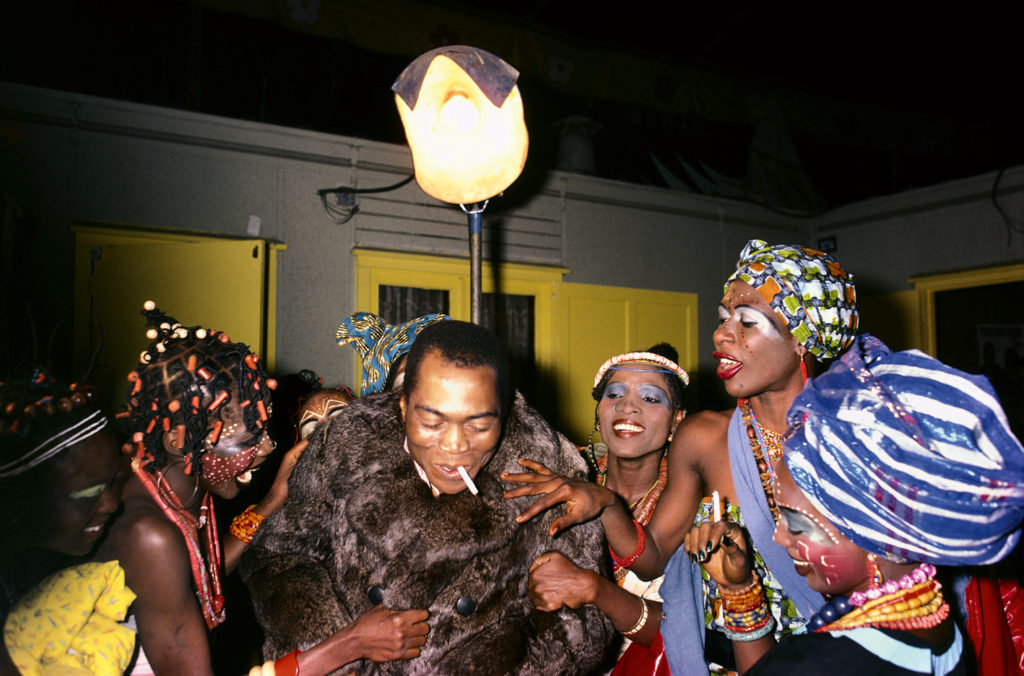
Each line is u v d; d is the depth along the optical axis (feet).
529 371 20.58
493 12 21.83
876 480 3.16
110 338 14.82
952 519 3.05
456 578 4.37
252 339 15.39
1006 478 3.01
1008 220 20.24
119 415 4.34
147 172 15.72
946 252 21.61
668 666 4.97
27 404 3.72
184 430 4.22
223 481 4.52
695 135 25.86
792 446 3.46
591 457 7.18
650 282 22.47
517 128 6.42
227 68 18.90
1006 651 4.62
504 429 4.66
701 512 4.91
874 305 23.36
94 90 17.30
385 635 4.10
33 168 14.66
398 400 4.80
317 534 4.63
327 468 4.64
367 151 18.29
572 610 4.55
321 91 20.01
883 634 3.27
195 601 4.27
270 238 17.01
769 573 4.51
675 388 6.17
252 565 4.65
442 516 4.35
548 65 22.49
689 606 4.80
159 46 18.08
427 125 6.30
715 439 4.91
